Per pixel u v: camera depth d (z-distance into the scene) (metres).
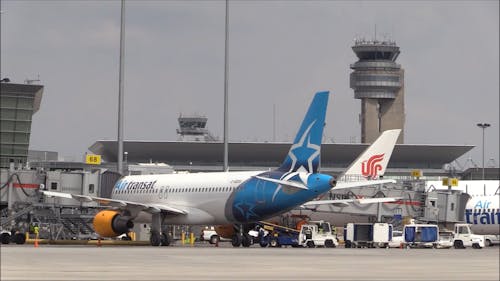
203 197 174.38
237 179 170.38
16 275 84.19
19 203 197.25
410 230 197.38
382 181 169.62
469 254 143.38
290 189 161.88
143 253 129.88
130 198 187.25
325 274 91.56
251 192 167.00
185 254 128.75
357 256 131.12
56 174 197.00
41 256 116.44
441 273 94.75
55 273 87.06
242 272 92.75
